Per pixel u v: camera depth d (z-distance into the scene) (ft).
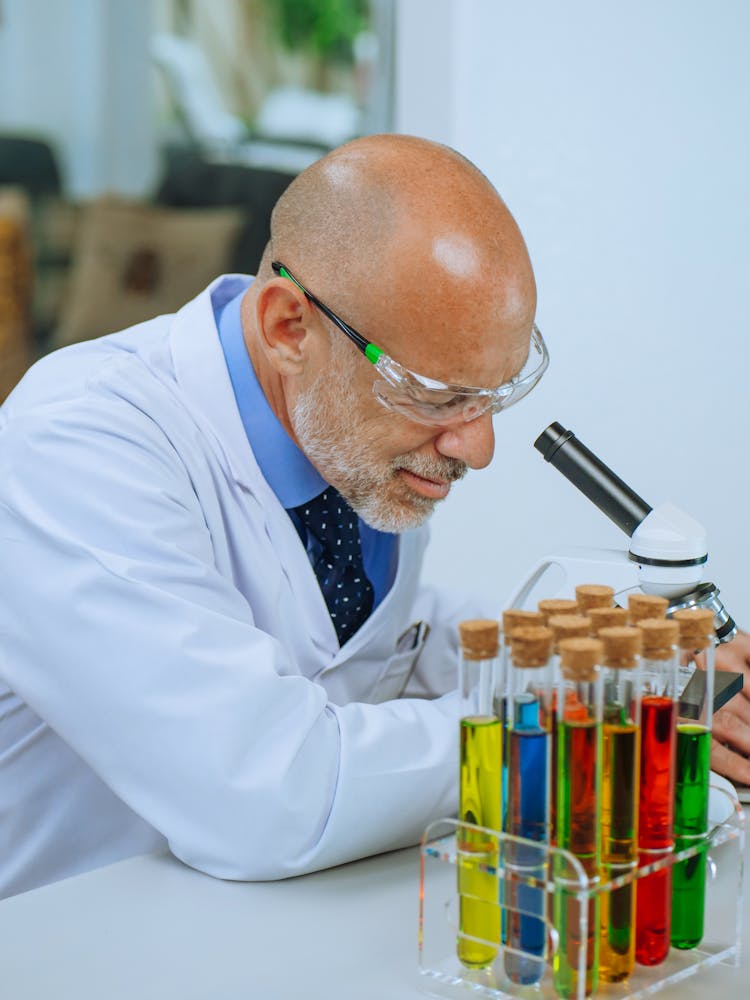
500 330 3.81
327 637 4.70
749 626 7.01
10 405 4.50
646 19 6.61
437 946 3.06
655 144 6.72
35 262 15.23
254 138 17.01
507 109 7.04
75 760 4.50
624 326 6.98
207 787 3.51
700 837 3.04
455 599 5.66
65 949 3.12
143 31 16.74
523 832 2.85
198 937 3.18
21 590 3.86
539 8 6.84
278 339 4.17
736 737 4.23
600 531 7.16
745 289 6.68
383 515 4.29
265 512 4.54
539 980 2.88
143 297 14.66
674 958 3.06
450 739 3.79
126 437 4.12
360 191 3.89
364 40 16.85
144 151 16.94
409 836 3.71
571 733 2.77
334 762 3.58
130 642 3.65
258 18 16.84
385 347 3.88
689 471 6.99
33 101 16.70
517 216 7.14
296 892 3.46
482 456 4.04
